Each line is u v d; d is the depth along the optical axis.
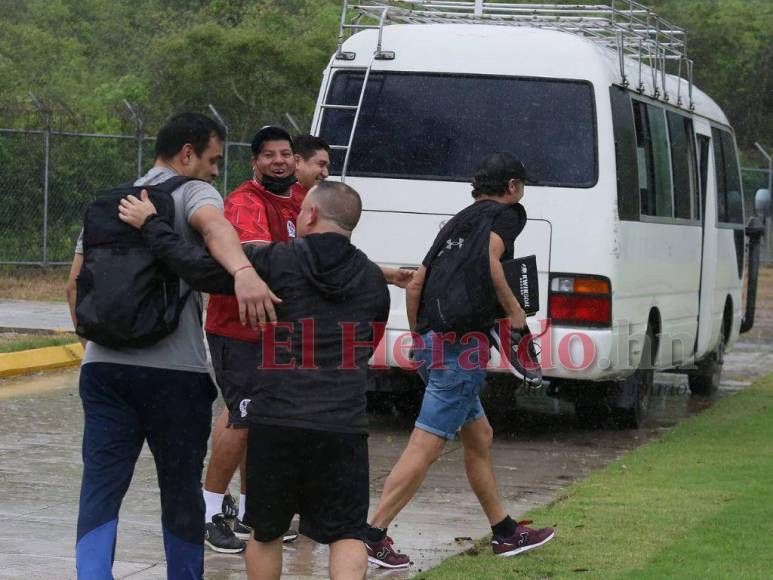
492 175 9.30
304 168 9.95
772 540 9.37
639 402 15.76
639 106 15.50
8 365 18.34
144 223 6.80
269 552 6.96
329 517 6.82
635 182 14.91
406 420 16.23
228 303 9.04
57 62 62.84
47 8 70.62
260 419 6.72
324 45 46.00
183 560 7.16
